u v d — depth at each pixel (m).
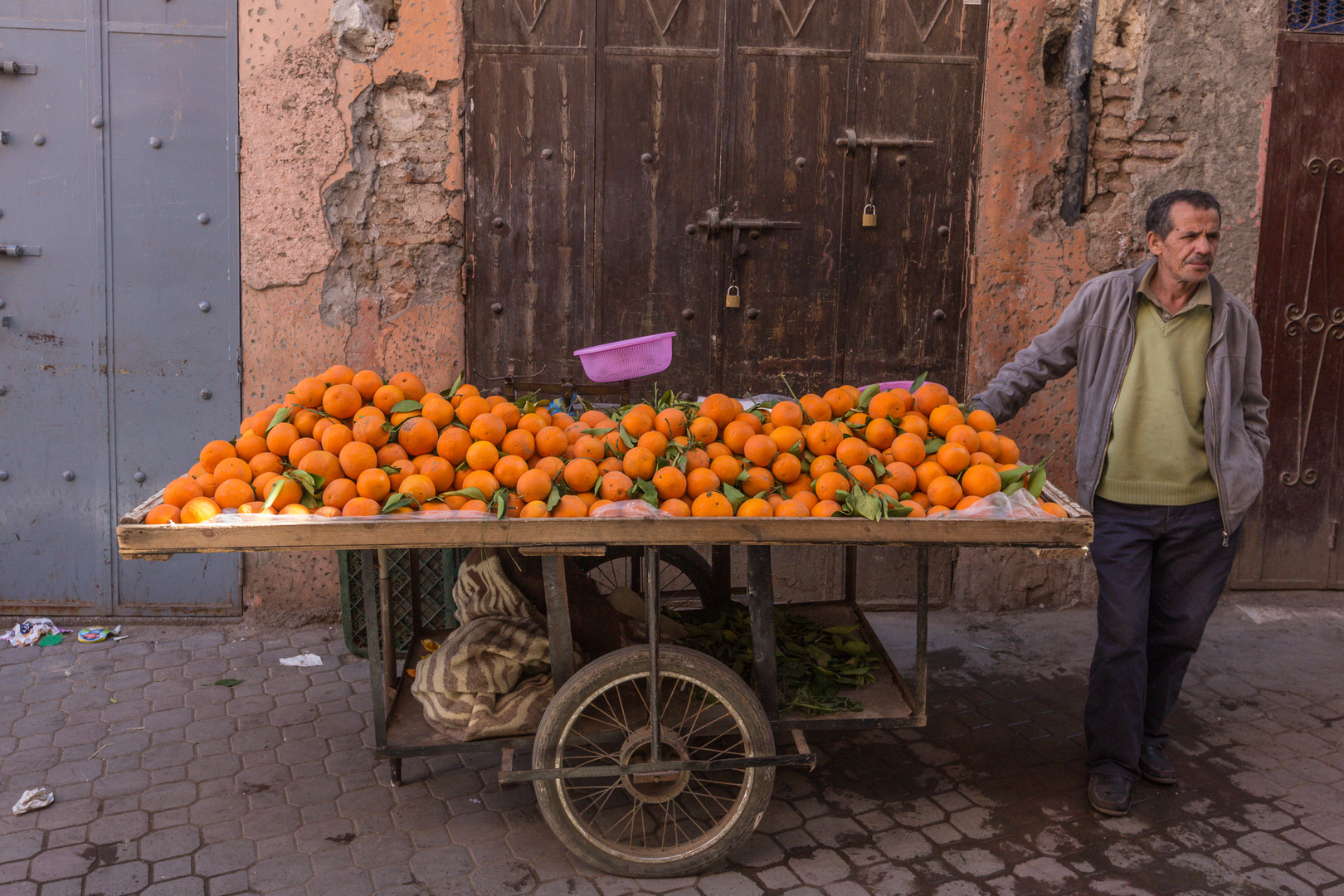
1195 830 2.80
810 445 2.51
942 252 4.31
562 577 2.47
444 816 2.82
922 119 4.21
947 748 3.28
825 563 4.50
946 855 2.67
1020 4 4.12
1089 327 2.88
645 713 2.70
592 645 2.86
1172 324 2.76
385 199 4.10
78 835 2.68
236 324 4.10
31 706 3.45
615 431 2.53
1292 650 4.09
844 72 4.15
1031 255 4.29
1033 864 2.63
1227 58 4.24
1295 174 4.38
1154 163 4.31
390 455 2.37
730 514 2.34
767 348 4.32
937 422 2.54
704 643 3.04
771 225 4.22
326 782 2.99
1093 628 4.38
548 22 4.05
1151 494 2.80
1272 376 4.52
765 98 4.14
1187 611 2.88
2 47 3.85
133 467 4.15
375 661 2.52
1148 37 4.17
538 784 2.46
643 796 2.53
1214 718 3.50
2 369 4.04
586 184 4.16
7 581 4.17
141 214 4.00
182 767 3.05
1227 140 4.30
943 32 4.16
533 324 4.23
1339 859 2.66
